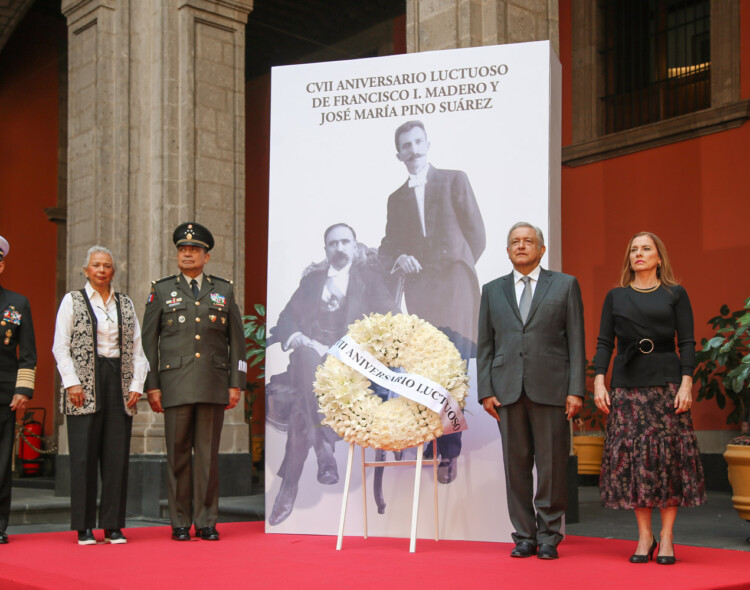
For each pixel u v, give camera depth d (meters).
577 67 11.34
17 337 5.32
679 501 4.20
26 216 14.37
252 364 8.57
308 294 5.52
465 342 5.18
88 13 8.95
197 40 8.80
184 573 3.85
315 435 5.41
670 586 3.47
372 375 4.77
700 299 9.95
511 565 4.07
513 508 4.50
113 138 8.73
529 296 4.60
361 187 5.48
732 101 9.68
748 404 8.07
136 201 8.69
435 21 6.66
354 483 5.30
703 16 10.32
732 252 9.68
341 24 13.73
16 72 14.71
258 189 14.74
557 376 4.47
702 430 9.66
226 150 8.91
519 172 5.16
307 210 5.56
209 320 5.21
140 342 5.34
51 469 12.53
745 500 5.38
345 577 3.70
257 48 14.71
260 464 13.04
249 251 14.74
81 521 4.99
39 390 13.80
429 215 5.32
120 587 3.48
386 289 5.36
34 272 14.19
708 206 9.93
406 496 5.17
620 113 11.09
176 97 8.70
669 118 10.37
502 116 5.23
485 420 5.07
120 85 8.71
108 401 5.14
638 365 4.36
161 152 8.62
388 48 13.16
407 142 5.40
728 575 3.78
